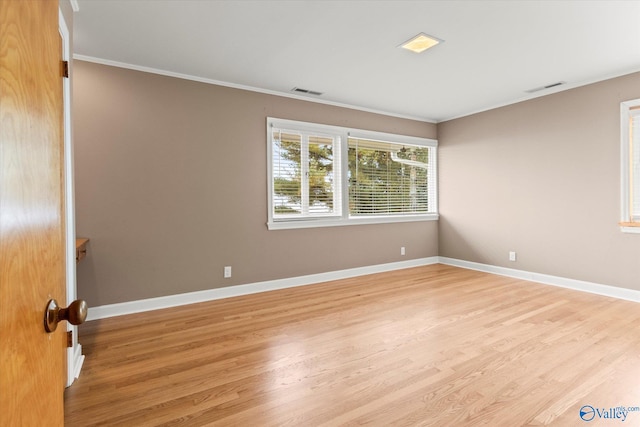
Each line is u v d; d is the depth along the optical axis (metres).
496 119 4.59
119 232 3.12
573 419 1.59
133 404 1.73
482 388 1.86
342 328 2.73
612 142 3.51
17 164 0.57
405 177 5.16
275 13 2.35
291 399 1.77
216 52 2.94
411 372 2.03
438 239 5.45
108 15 2.35
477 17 2.41
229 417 1.63
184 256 3.43
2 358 0.51
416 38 2.71
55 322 0.73
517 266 4.40
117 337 2.58
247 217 3.78
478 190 4.84
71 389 1.87
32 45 0.64
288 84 3.73
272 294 3.75
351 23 2.49
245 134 3.76
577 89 3.77
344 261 4.50
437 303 3.36
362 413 1.65
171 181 3.36
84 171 2.98
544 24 2.50
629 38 2.71
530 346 2.37
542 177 4.11
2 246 0.51
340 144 4.48
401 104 4.52
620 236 3.47
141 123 3.21
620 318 2.89
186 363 2.17
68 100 1.96
